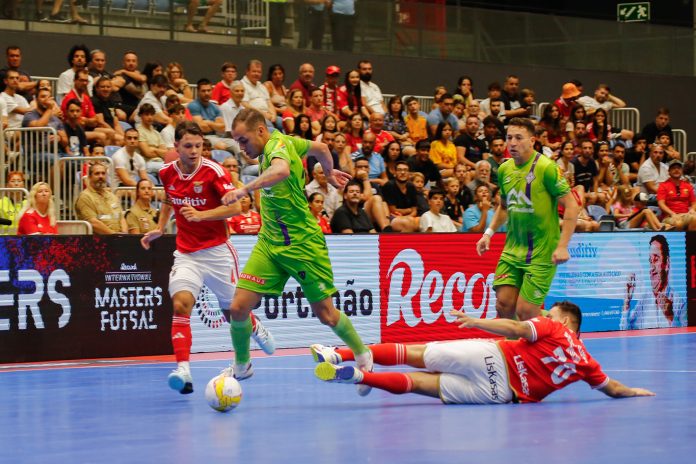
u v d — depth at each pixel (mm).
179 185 8969
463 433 6820
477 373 8188
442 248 15062
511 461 5855
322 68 22109
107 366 11695
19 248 12172
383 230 15984
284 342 13734
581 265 16078
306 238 8500
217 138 17094
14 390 9586
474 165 18797
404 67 23188
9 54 16672
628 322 16609
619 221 18734
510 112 21344
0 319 12047
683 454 6059
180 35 20656
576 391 8992
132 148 15477
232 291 9266
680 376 10242
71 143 15492
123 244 12797
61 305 12414
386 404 8305
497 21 24406
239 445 6496
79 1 19578
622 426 7082
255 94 18516
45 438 6918
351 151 18266
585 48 25578
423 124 19906
